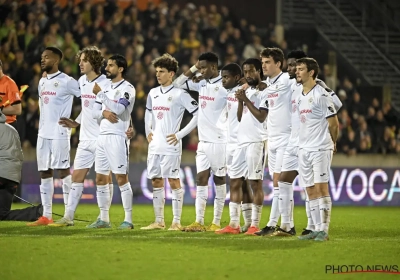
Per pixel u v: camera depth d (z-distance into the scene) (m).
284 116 30.22
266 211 48.12
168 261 22.62
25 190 52.88
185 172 53.75
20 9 63.84
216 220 32.78
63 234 29.55
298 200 55.12
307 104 28.12
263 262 22.73
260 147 30.72
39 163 33.88
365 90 68.31
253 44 68.06
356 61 73.69
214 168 32.41
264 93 30.12
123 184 32.72
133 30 65.00
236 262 22.62
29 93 58.00
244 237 29.30
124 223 32.78
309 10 76.44
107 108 32.03
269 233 30.20
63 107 33.81
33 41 61.41
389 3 77.06
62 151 33.72
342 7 77.31
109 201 33.28
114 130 32.22
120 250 24.69
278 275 20.72
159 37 65.12
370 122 63.00
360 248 26.41
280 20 73.75
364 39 73.50
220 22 69.56
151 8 67.50
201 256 23.67
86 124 33.34
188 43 65.75
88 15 65.31
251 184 30.92
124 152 32.38
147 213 44.09
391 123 64.56
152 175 32.91
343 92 63.78
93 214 42.03
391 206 56.31
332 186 55.59
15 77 58.44
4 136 35.94
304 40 74.12
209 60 32.09
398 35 76.62
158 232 31.08
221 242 27.11
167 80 32.72
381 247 26.88
